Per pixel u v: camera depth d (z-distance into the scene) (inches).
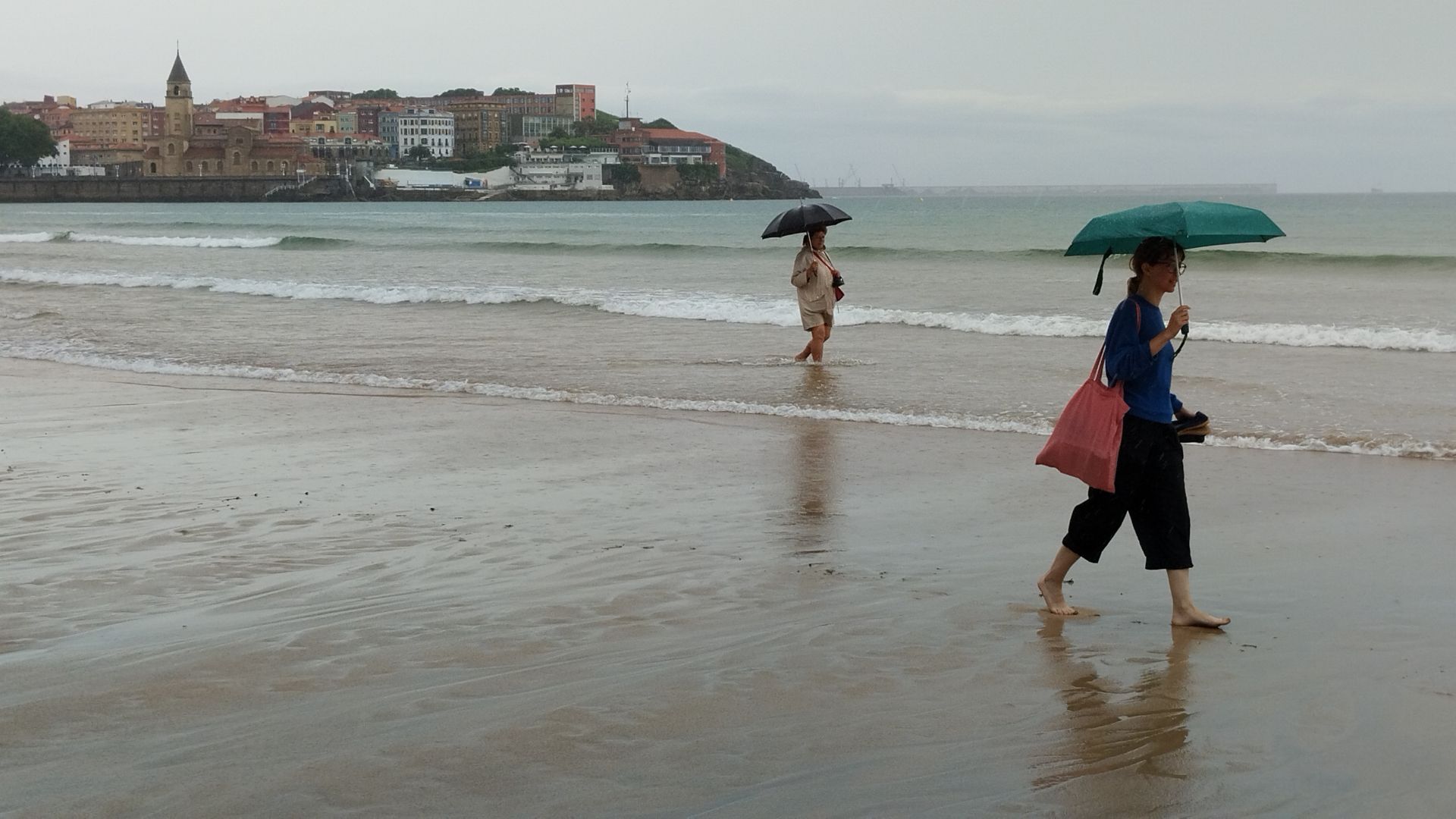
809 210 561.0
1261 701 168.9
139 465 360.2
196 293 1003.3
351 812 135.2
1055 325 687.1
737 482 332.2
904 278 1076.5
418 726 160.7
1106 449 207.5
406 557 254.1
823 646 195.3
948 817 133.9
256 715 164.9
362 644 196.5
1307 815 133.5
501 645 195.8
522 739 155.9
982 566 246.4
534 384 524.1
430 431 416.5
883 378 520.7
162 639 199.8
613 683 177.3
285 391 514.6
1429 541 258.5
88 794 140.4
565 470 350.9
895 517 289.9
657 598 223.8
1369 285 944.3
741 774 145.4
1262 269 1106.1
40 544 265.9
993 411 439.8
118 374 574.9
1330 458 354.3
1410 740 152.9
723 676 180.7
